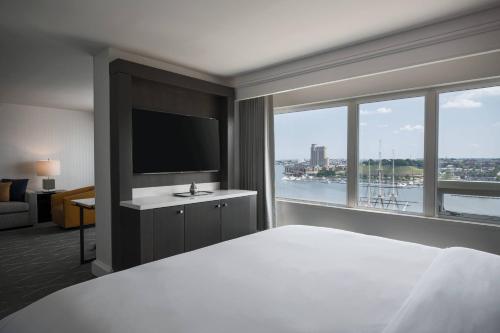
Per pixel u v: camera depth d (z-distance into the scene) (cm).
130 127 307
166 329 100
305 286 134
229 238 366
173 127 364
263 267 155
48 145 669
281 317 109
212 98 422
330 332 100
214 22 256
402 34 278
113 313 109
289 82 367
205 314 110
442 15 246
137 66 311
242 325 103
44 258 378
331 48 316
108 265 318
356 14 244
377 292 128
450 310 102
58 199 535
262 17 248
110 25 260
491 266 138
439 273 132
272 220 430
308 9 235
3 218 519
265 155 424
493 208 288
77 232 505
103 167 322
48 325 105
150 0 220
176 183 380
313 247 187
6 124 617
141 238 278
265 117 424
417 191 330
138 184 342
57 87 485
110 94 309
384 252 178
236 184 449
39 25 259
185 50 321
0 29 266
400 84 322
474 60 278
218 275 145
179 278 141
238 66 375
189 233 320
